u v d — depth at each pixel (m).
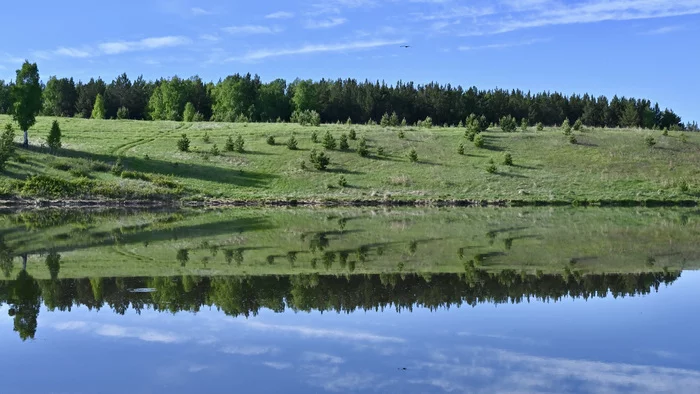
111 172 65.00
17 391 9.91
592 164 71.88
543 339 12.76
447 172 69.31
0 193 56.50
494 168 68.75
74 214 47.94
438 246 27.83
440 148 78.44
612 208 55.69
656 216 46.00
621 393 9.74
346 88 146.12
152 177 64.62
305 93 134.12
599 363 11.20
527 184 65.44
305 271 21.05
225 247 27.39
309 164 71.69
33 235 31.97
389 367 10.95
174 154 74.44
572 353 11.80
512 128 87.88
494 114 141.75
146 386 10.08
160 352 11.88
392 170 70.00
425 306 15.79
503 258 24.05
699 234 32.53
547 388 9.95
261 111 135.88
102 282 18.94
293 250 26.42
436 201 60.19
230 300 16.42
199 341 12.61
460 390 9.83
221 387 10.01
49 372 10.78
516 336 12.98
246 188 64.38
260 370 10.80
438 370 10.80
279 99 140.38
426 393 9.70
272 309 15.42
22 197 56.62
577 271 21.11
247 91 133.50
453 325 13.89
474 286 18.45
